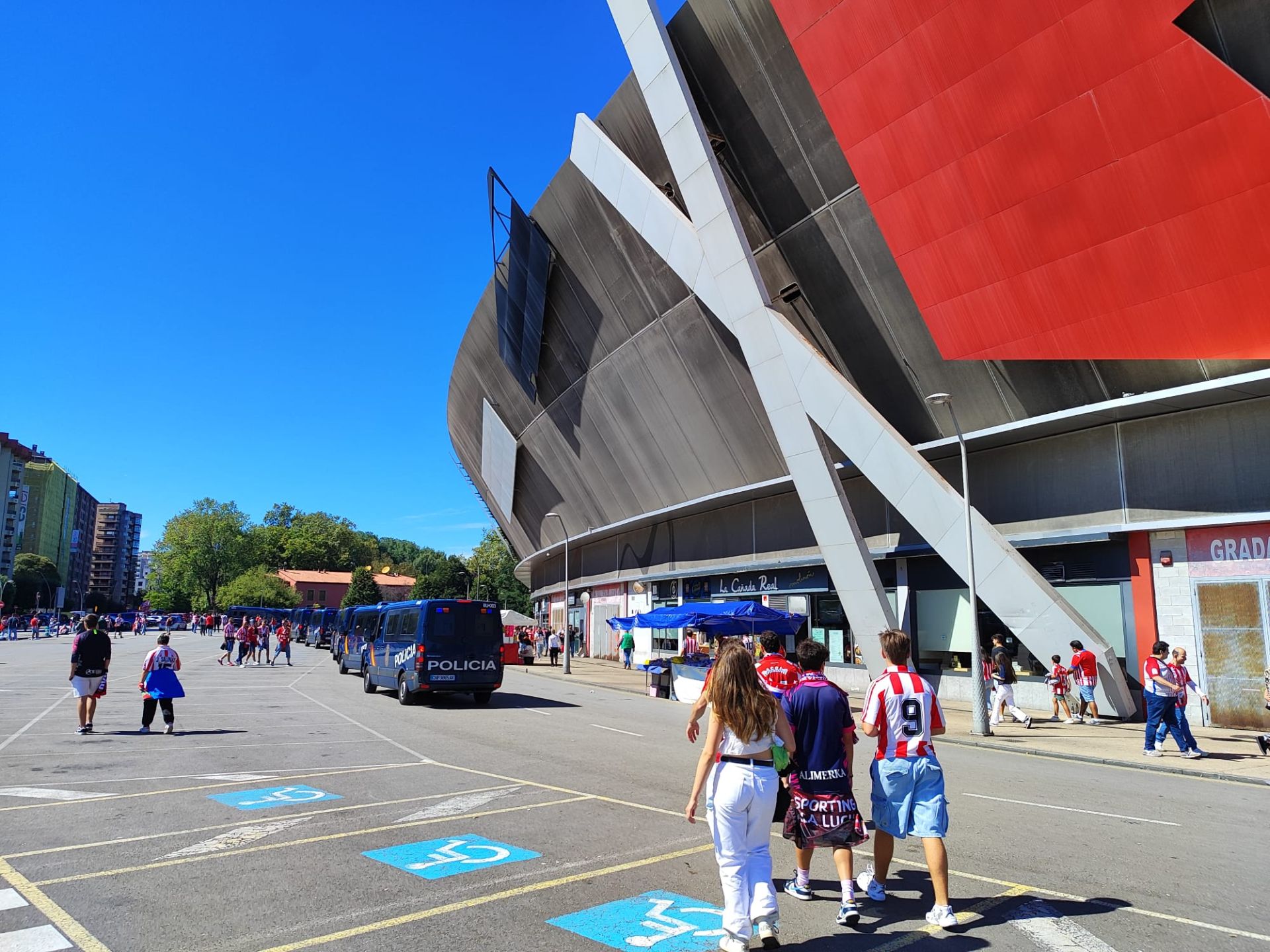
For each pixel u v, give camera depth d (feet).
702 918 17.11
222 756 37.35
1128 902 18.90
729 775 15.47
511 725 52.80
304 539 495.41
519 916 16.99
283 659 141.08
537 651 181.37
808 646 19.38
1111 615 61.87
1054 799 32.78
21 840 22.54
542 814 26.58
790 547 92.94
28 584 452.76
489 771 34.86
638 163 83.05
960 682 72.95
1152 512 58.75
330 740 43.34
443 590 325.21
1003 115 52.42
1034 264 55.77
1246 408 54.54
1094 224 51.90
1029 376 62.03
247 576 372.99
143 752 38.06
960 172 55.88
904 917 17.63
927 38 53.21
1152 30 45.47
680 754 41.37
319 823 24.84
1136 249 50.93
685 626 75.51
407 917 16.83
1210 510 55.77
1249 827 28.37
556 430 128.98
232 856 21.15
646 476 114.01
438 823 25.11
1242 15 43.70
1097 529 61.11
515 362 124.36
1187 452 57.21
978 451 70.85
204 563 401.08
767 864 15.53
